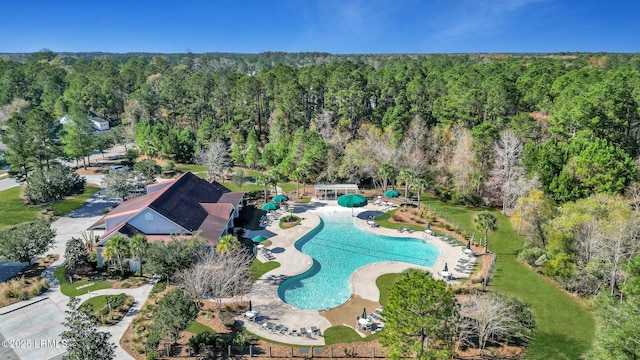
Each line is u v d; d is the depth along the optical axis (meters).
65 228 59.19
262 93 114.31
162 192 55.06
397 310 25.41
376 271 47.00
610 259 40.03
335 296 42.28
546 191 59.44
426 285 25.36
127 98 159.38
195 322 36.44
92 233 51.62
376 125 91.69
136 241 43.09
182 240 45.72
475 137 69.69
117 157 106.12
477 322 32.22
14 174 72.31
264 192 75.81
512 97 79.56
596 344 25.80
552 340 34.16
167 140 96.88
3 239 44.28
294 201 72.25
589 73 86.81
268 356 32.25
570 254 43.94
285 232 58.06
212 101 121.56
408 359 27.69
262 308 39.16
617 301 33.34
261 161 90.94
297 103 100.94
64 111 130.88
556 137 69.25
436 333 26.25
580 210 46.09
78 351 25.28
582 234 43.91
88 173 89.06
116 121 150.50
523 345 33.34
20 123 72.06
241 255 47.69
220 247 43.06
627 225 40.88
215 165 83.44
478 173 69.19
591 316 37.66
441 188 72.69
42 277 44.81
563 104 71.81
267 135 112.38
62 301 40.09
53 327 35.97
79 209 67.50
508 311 33.62
